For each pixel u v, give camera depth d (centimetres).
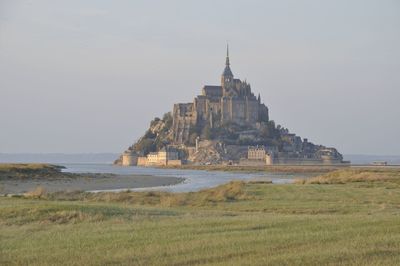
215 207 12438
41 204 9088
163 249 5356
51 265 4816
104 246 5600
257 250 5197
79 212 8112
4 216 7944
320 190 17162
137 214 8494
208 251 5206
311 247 5275
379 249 5094
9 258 5116
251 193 16038
